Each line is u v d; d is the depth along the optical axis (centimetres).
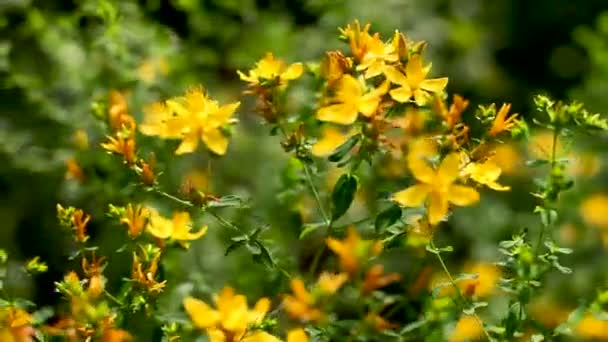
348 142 434
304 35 812
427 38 927
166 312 498
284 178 547
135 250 506
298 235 517
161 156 607
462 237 743
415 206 439
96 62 698
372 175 538
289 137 453
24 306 478
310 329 447
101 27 715
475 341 516
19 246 706
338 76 449
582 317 454
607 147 753
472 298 459
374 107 427
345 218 592
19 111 722
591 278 665
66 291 448
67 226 460
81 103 696
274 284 496
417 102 433
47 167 690
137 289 449
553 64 1138
